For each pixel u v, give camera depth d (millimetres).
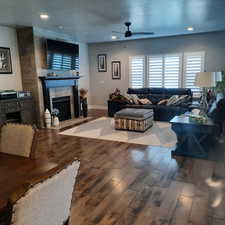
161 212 2203
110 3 3807
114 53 8336
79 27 5715
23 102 5508
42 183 915
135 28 5930
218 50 6805
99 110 8602
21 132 1854
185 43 7191
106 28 5883
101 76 8742
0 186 1266
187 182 2783
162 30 6301
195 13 4559
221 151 3400
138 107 6637
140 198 2457
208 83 3838
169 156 3680
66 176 1076
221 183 2598
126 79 8312
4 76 5488
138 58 7965
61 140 4711
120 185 2748
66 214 1180
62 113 6941
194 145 3623
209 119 3777
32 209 893
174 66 7473
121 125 5398
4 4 3744
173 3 3881
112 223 2057
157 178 2910
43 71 6031
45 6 3904
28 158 1716
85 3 3777
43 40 5969
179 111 6129
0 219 1028
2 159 1696
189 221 2061
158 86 7848
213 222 2035
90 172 3125
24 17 4648
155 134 4996
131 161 3498
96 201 2412
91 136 4961
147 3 3852
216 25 5773
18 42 5793
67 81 6887
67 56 6762
